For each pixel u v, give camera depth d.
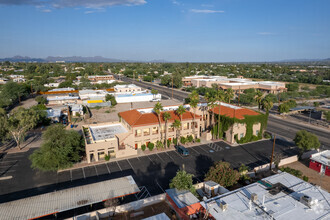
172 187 36.81
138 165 49.41
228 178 39.44
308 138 51.62
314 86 177.50
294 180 33.88
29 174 45.22
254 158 53.66
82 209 34.66
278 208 26.89
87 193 34.31
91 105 105.06
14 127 54.41
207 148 59.28
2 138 54.56
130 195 38.59
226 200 28.77
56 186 41.06
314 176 45.53
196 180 43.53
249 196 29.55
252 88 139.25
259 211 26.30
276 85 142.75
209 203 28.09
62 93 136.38
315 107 106.50
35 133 68.81
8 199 37.00
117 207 33.47
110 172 46.25
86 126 63.03
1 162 50.12
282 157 53.75
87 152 49.34
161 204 35.66
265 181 33.75
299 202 28.08
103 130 60.31
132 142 54.69
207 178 40.09
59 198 33.00
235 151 57.59
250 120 63.22
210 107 70.94
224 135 65.88
